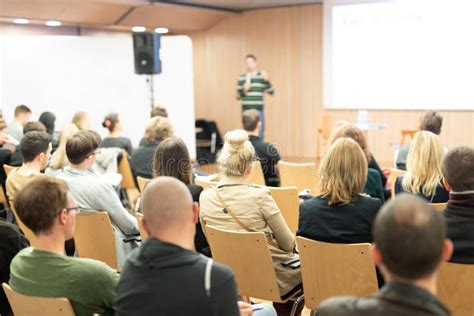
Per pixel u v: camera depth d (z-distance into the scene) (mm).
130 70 8469
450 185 2244
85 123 5789
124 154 5535
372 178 3559
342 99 9516
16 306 1924
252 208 2842
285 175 4879
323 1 9445
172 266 1624
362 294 2477
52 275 1842
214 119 11125
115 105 8508
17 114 6297
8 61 7953
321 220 2557
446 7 8406
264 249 2680
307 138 10086
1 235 2312
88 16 8492
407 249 1202
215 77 10984
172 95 8586
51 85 8219
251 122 5145
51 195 1860
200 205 2984
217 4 9719
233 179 2920
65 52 8219
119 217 3238
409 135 8844
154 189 1694
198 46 11078
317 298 2623
